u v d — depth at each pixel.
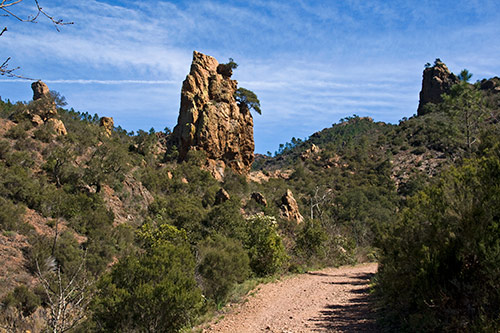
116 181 42.56
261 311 11.02
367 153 96.94
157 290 8.64
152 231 20.44
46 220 28.61
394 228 9.28
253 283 16.12
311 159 105.00
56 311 6.19
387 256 9.56
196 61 78.81
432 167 69.69
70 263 20.67
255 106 83.25
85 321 8.41
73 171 38.25
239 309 11.55
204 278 12.11
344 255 27.33
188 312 9.30
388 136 105.00
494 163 6.85
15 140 39.59
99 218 31.17
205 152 70.00
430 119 98.56
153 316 8.59
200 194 54.62
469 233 6.47
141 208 41.62
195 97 74.62
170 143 74.56
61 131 45.81
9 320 11.84
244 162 79.81
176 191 52.88
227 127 74.00
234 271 12.73
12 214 25.23
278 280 17.70
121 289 8.74
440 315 6.71
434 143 83.31
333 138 148.75
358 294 12.90
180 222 25.42
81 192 36.19
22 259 20.67
